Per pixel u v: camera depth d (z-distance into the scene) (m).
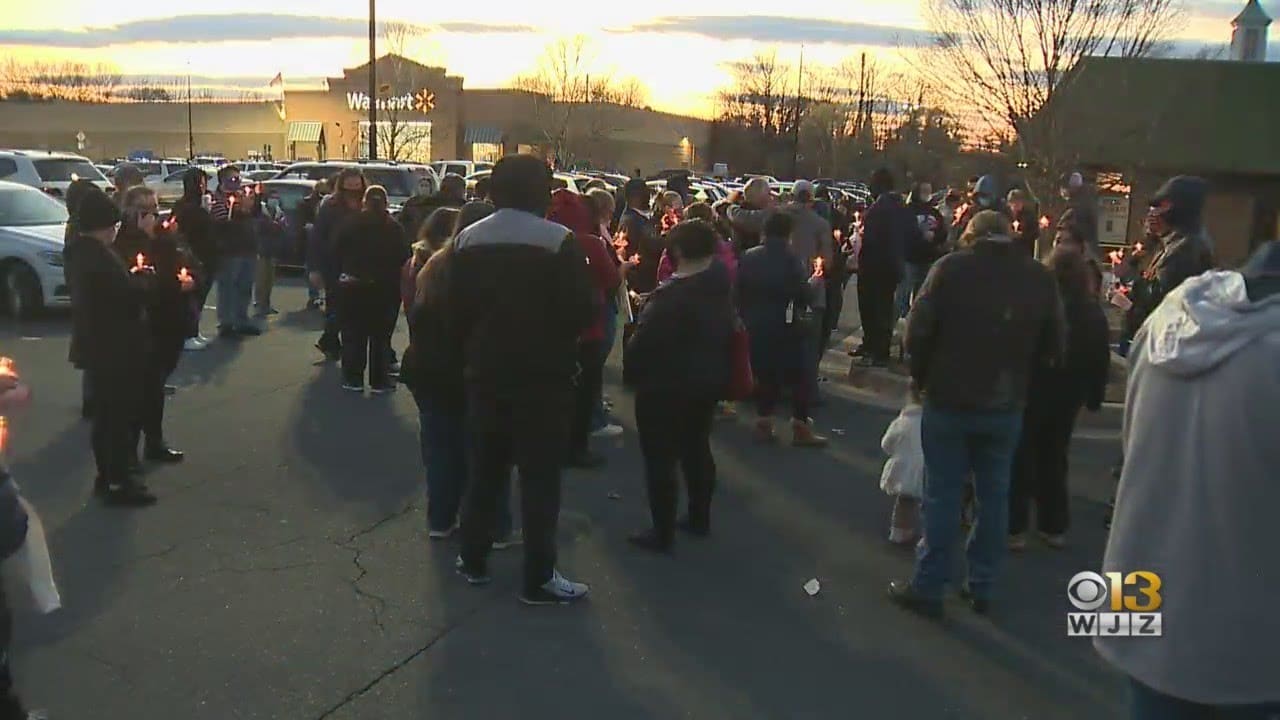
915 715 4.38
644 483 7.59
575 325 5.16
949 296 5.09
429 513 6.29
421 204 12.77
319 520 6.60
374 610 5.28
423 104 49.56
